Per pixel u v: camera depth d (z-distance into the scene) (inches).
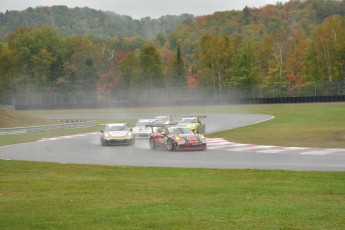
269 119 1900.8
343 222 307.7
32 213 358.6
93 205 390.0
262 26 6077.8
